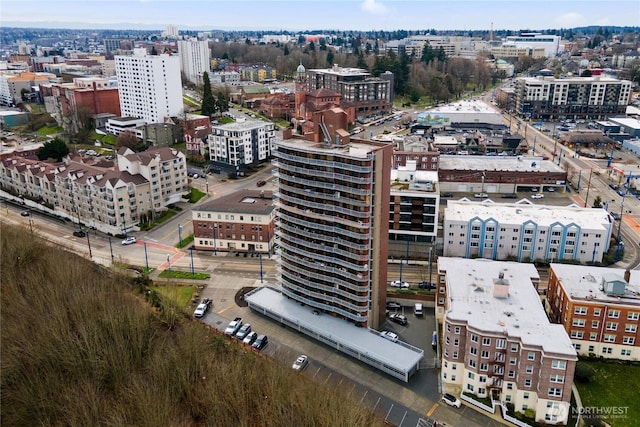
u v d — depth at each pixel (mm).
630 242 164750
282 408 85062
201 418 88438
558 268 120312
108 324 103625
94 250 162250
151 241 169750
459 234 153125
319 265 118438
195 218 161750
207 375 94625
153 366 94625
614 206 195750
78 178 181375
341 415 82125
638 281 113625
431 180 162375
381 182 109125
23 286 121688
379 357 106625
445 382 102875
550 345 89875
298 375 96062
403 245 162625
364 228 109250
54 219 189625
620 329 106188
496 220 151500
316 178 113750
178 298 134125
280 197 120625
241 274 148000
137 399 85000
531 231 149375
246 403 87438
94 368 93688
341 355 113188
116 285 124688
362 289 113688
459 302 103438
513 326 95500
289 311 124188
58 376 93938
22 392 88688
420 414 95500
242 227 160250
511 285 109812
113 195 169750
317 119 117625
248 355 103312
